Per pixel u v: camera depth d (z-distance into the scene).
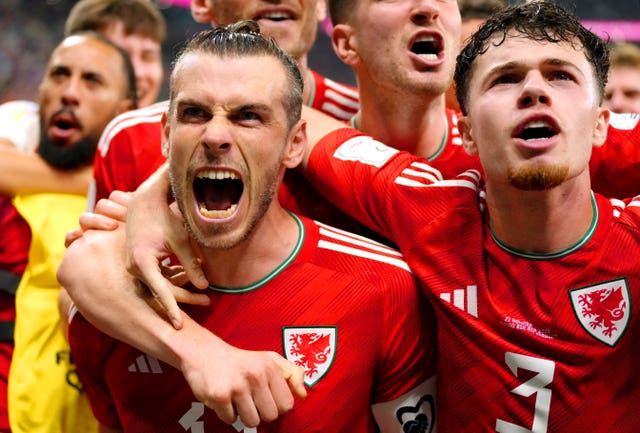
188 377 1.80
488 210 1.98
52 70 2.98
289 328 1.98
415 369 2.06
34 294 2.66
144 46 4.08
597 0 10.31
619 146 2.37
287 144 1.95
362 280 2.01
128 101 3.11
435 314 2.05
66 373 2.57
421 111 2.47
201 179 2.02
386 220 2.14
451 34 2.43
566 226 1.88
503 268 1.94
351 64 2.57
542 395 1.89
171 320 1.87
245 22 2.01
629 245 1.88
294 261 2.02
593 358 1.86
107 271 1.98
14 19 9.73
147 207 1.98
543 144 1.80
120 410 2.07
